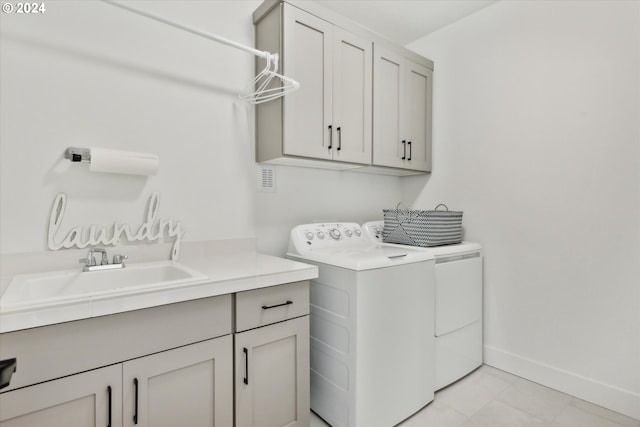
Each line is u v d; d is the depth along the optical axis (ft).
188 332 3.62
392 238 7.23
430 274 5.84
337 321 5.12
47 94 4.29
